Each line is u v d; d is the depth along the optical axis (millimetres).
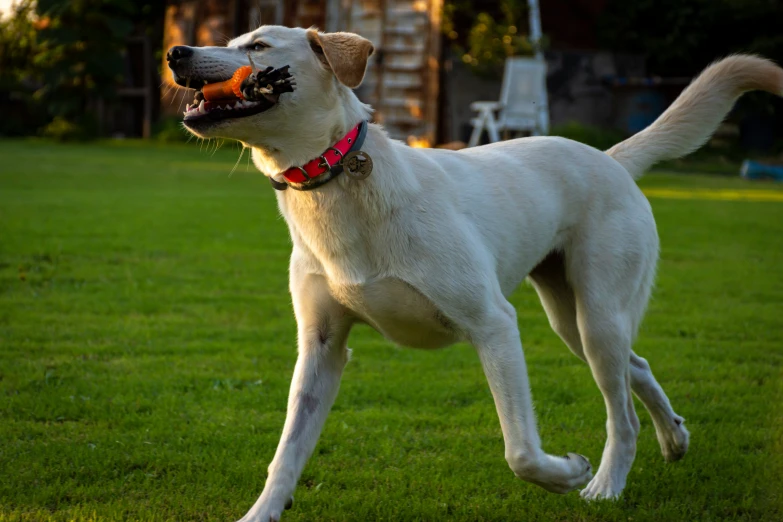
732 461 4473
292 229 3830
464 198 3908
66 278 8305
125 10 26750
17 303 7387
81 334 6566
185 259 9375
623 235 4320
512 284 4168
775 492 4055
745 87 4832
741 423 5020
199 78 3527
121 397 5223
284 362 6078
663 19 23594
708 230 11797
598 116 22828
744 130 24438
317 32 3635
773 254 10273
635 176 4777
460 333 3752
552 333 7008
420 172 3801
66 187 15234
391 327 3850
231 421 4918
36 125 30547
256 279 8531
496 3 22734
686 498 4059
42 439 4582
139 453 4402
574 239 4340
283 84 3365
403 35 21891
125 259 9273
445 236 3674
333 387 3898
